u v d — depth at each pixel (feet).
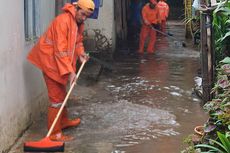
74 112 22.56
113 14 39.55
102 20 38.24
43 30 22.70
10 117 16.99
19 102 18.24
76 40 18.33
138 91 27.71
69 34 17.80
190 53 43.88
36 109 21.11
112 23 38.47
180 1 85.87
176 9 84.64
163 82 30.27
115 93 27.20
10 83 16.98
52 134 18.61
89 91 27.43
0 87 15.75
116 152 17.17
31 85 20.11
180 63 38.06
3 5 16.15
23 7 19.04
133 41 52.65
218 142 13.56
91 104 24.27
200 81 27.53
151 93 27.14
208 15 22.65
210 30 22.77
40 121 20.97
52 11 25.27
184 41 52.75
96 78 30.27
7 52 16.62
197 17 39.34
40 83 21.76
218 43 23.82
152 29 44.27
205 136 14.28
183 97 26.12
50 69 18.07
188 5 51.57
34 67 20.59
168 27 70.33
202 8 22.94
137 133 19.45
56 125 18.57
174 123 20.94
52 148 16.92
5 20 16.39
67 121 19.84
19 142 17.98
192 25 48.65
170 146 17.87
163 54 43.37
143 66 36.65
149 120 21.39
